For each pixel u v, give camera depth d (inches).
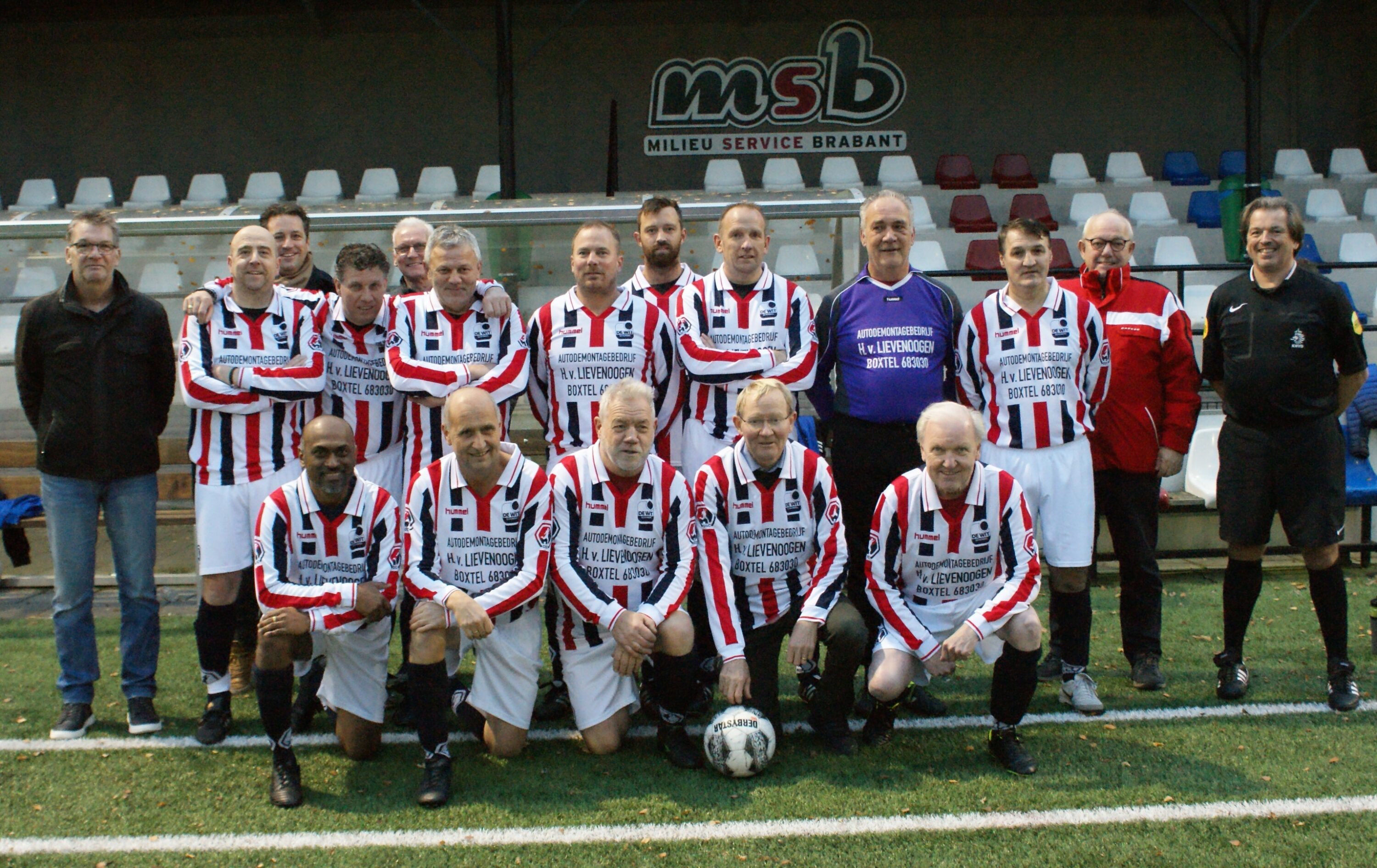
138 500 134.0
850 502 141.3
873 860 99.1
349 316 139.9
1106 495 147.5
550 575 128.6
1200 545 211.2
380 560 123.0
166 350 137.1
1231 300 140.9
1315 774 116.2
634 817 108.7
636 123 456.8
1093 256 149.6
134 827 107.8
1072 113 463.8
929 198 443.8
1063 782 115.3
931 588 126.3
